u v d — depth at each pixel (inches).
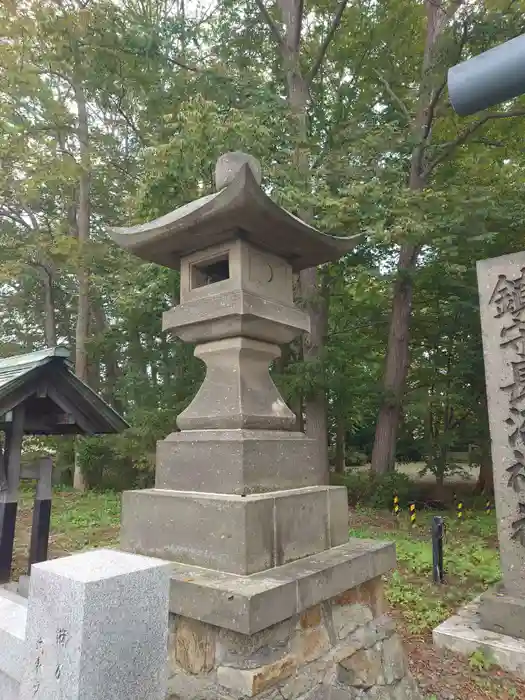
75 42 323.6
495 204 374.6
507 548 169.0
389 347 435.8
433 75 365.7
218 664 83.7
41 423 183.3
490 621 161.0
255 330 109.0
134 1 386.3
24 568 227.3
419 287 446.0
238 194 93.0
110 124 513.3
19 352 608.7
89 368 547.2
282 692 84.0
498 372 178.7
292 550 97.9
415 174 398.6
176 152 277.4
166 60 345.7
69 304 632.4
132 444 423.8
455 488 518.6
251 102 338.0
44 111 435.8
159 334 469.1
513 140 438.3
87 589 52.7
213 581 84.4
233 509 89.8
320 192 314.0
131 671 55.1
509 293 180.1
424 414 468.8
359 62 446.6
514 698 132.4
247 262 108.6
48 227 500.1
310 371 391.5
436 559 213.3
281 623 87.4
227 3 394.6
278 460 103.7
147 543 103.0
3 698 81.9
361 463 735.7
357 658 101.6
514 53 39.7
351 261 405.7
